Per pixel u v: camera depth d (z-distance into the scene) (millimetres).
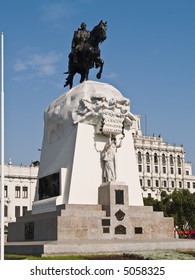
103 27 28172
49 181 26266
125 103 26812
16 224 27188
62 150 26266
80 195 24484
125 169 26344
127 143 26891
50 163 27281
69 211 22812
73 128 25797
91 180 25016
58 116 27172
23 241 25438
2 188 17078
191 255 19312
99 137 25969
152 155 108250
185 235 58656
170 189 108438
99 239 22859
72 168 24703
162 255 18047
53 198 25062
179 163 112188
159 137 110688
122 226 23703
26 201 84562
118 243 20547
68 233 22281
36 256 19250
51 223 22766
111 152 25438
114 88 27750
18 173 84750
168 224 25141
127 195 24312
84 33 29672
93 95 26109
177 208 55719
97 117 25719
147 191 105562
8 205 82750
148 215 24797
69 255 19062
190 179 112750
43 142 28922
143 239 23859
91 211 23359
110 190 23984
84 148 25328
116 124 25859
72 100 26688
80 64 29297
